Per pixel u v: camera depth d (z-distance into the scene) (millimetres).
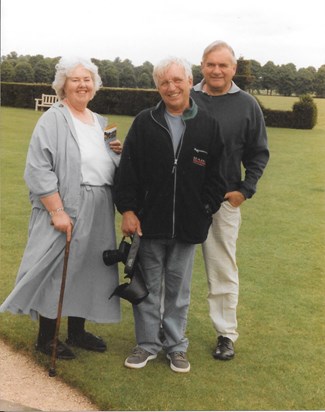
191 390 3264
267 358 3729
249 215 7754
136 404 3088
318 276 5445
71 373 3350
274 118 22719
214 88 3531
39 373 3371
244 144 3625
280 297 4859
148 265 3408
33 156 3295
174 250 3393
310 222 7527
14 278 4871
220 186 3318
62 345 3541
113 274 3504
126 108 25609
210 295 3729
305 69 27359
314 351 3873
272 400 3229
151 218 3289
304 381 3461
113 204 3510
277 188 9703
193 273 5348
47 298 3385
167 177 3215
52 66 33875
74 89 3387
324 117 26359
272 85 27547
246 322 4297
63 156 3320
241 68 24391
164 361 3572
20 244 5820
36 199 3387
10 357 3537
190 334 4016
